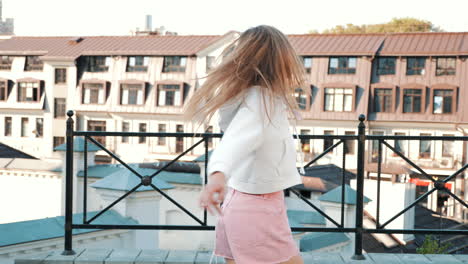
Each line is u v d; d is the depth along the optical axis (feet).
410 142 127.24
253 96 5.76
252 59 5.89
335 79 131.75
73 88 150.92
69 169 11.35
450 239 59.26
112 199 28.86
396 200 66.54
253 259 5.91
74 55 150.00
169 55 143.43
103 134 11.25
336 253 11.71
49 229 23.35
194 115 5.90
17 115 156.15
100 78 149.28
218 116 6.08
